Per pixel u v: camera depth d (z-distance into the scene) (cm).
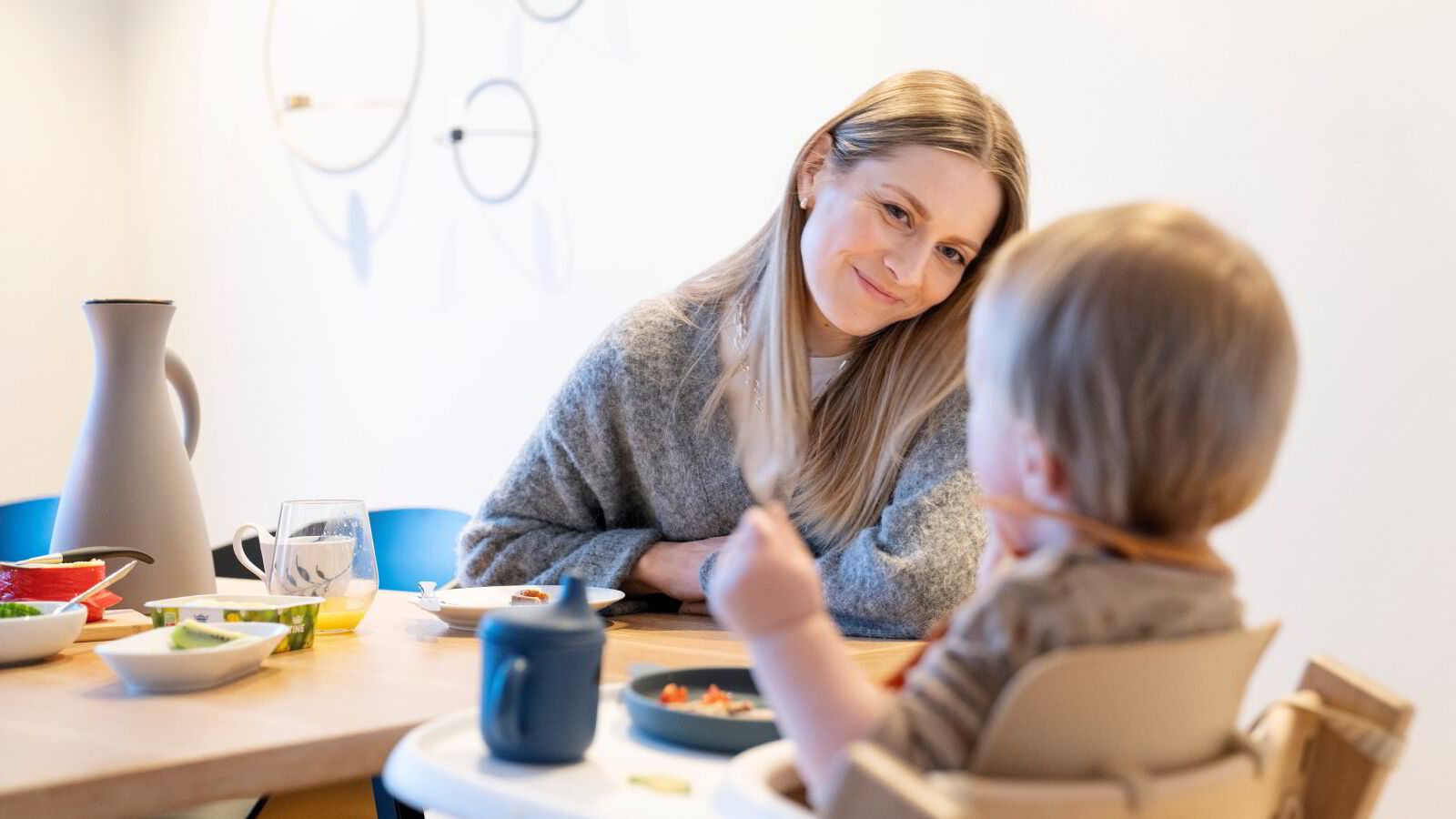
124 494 132
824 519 146
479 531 153
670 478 153
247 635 103
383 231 329
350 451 340
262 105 363
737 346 152
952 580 128
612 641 122
